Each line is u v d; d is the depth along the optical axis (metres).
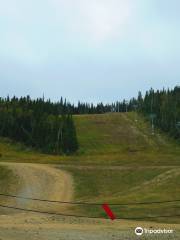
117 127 188.75
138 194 59.09
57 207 52.66
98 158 122.25
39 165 97.19
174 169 80.69
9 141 157.12
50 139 155.12
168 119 180.38
